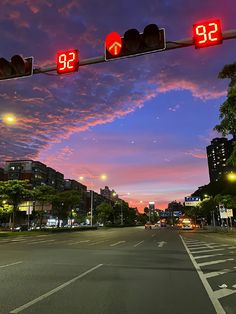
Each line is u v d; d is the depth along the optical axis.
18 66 9.87
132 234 44.09
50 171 139.38
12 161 126.44
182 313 6.09
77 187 168.25
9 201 48.19
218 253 17.19
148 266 12.13
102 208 102.38
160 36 8.46
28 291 7.83
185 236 37.44
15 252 17.88
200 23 8.33
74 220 128.62
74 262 13.26
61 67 9.54
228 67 16.08
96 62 9.24
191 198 102.31
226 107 15.35
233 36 8.09
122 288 8.24
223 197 53.94
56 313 6.03
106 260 13.98
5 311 6.14
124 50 8.76
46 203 63.31
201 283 8.95
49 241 29.17
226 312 6.15
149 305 6.64
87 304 6.68
